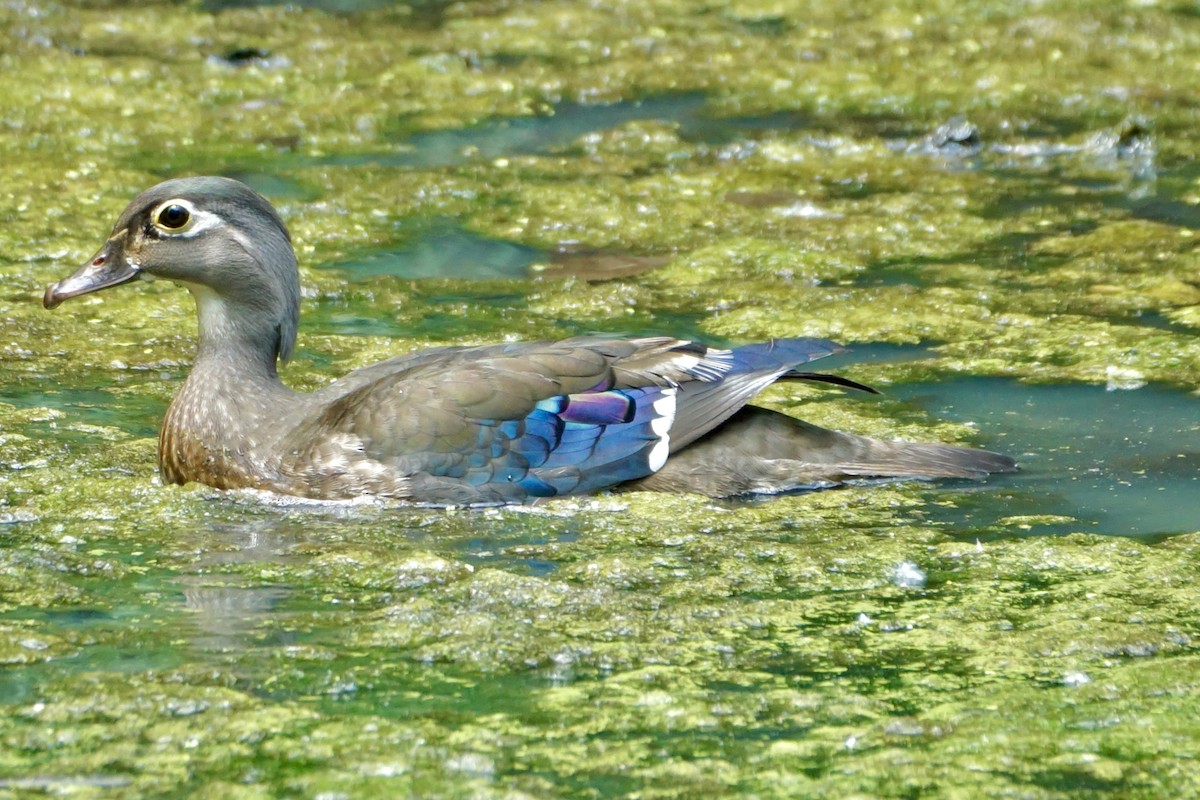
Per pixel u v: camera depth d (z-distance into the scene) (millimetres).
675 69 23203
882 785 7320
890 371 13336
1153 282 15336
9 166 18375
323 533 10312
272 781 7301
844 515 10656
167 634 8828
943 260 16141
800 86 22438
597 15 26094
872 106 21641
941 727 7867
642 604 9305
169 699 8039
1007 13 26109
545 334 14141
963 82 22609
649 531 10391
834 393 12922
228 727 7773
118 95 21359
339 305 14875
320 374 13109
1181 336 13898
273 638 8805
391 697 8141
